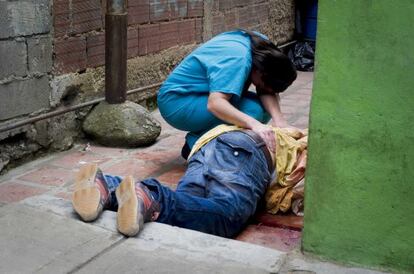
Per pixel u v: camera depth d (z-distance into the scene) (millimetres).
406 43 2070
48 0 3783
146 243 2465
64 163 3793
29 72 3711
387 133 2162
